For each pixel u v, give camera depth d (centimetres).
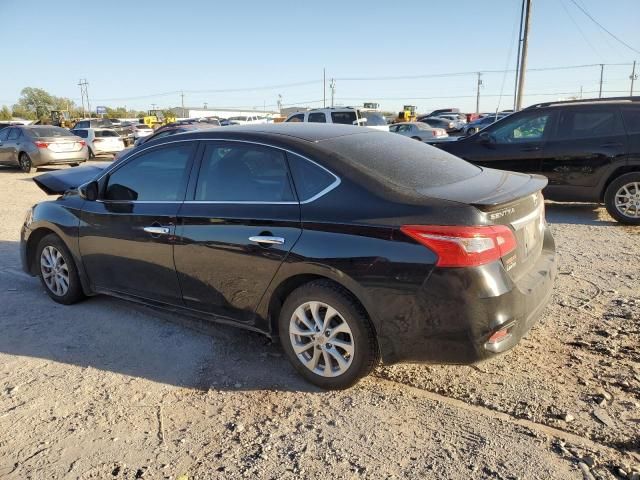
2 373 383
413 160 374
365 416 319
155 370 383
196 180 398
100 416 328
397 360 322
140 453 293
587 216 878
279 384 360
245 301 371
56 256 503
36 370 386
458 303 297
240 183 376
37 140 1761
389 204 318
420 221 304
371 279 313
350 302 325
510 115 896
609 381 346
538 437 293
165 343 424
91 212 459
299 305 346
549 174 856
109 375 377
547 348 394
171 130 1655
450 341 304
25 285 569
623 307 462
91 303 510
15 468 283
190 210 392
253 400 342
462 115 4991
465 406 326
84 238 466
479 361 307
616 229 778
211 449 295
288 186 355
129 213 429
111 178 454
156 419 324
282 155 362
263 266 353
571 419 308
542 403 325
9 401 347
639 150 781
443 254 296
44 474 278
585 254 637
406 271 304
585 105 830
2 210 1048
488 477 264
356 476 269
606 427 300
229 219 369
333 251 324
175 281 407
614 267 580
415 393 342
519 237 331
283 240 343
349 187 334
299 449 292
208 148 398
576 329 423
